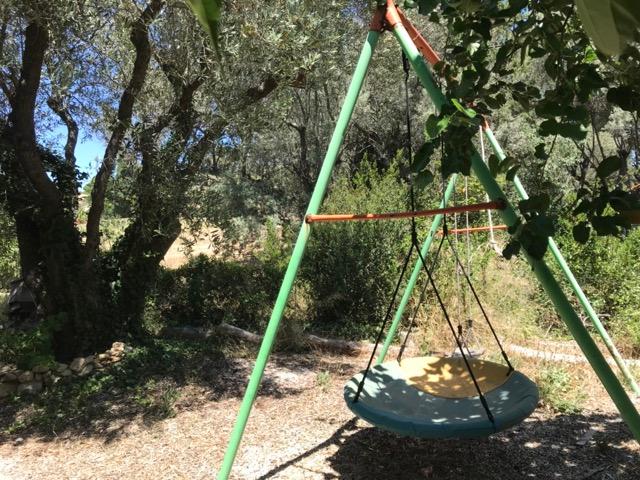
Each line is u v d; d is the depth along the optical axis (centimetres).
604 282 640
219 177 614
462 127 174
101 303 595
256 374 283
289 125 1160
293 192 1320
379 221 702
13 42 534
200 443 387
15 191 574
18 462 367
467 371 383
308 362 579
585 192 180
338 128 274
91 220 564
